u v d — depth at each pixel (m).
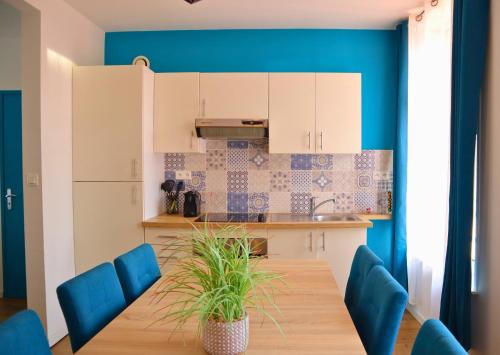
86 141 2.87
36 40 2.50
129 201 2.87
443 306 2.17
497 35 1.84
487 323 1.92
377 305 1.33
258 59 3.32
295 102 3.00
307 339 1.16
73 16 2.87
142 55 3.37
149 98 2.97
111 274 1.54
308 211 3.34
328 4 2.79
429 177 2.65
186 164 3.37
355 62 3.29
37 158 2.51
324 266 2.03
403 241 3.08
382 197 3.31
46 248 2.56
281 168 3.34
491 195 1.89
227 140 3.35
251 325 1.27
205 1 2.75
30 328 1.01
